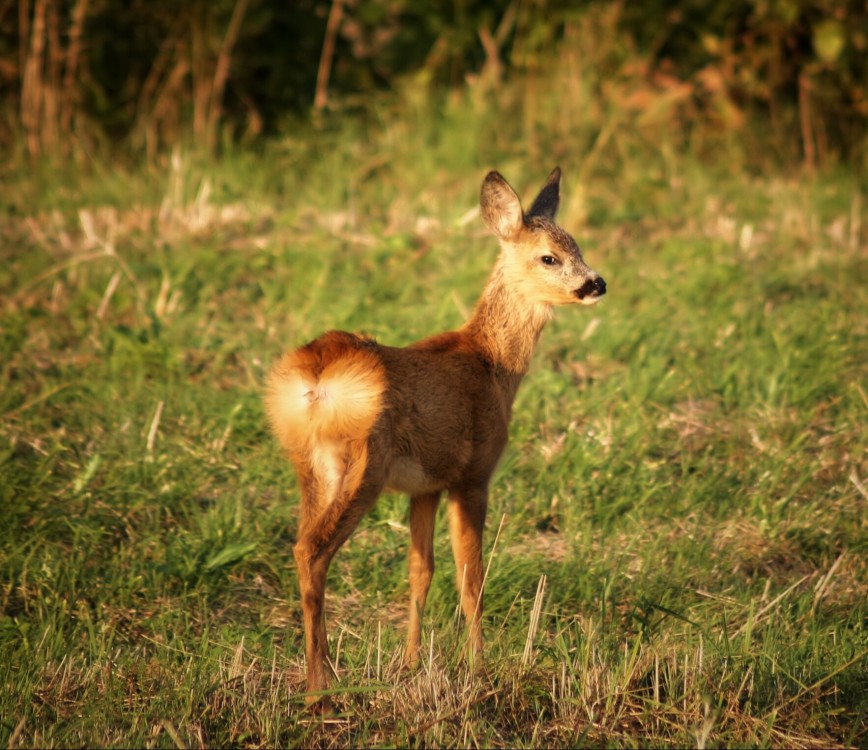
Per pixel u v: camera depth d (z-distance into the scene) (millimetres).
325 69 20750
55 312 14031
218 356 12844
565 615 9086
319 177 18953
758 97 21984
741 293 15023
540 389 12312
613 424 11695
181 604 8922
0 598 8891
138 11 20406
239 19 20016
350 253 16016
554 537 10203
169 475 10477
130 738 7082
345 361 7855
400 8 21969
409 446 8203
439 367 8555
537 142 20188
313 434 7906
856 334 13836
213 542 9516
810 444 11609
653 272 15758
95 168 19141
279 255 15547
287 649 8289
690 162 20312
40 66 19844
